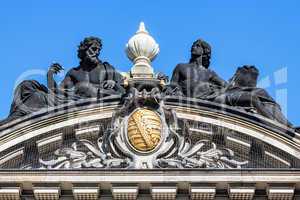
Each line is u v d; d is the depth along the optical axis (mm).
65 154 58844
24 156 58750
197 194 57312
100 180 57188
